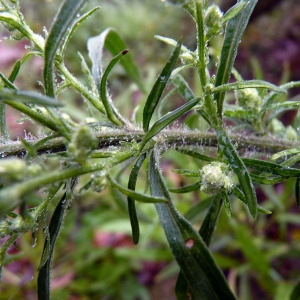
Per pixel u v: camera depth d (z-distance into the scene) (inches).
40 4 11.7
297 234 8.8
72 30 3.4
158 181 3.2
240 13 3.5
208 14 3.0
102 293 8.9
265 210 3.3
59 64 3.4
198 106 3.5
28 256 8.4
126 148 3.4
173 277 9.3
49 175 2.3
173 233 3.1
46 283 3.3
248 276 8.7
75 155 2.6
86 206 9.8
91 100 3.5
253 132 4.3
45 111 3.5
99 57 4.3
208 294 3.1
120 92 11.5
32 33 3.4
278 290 7.5
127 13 13.2
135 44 12.9
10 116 8.9
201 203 5.5
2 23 3.3
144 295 8.8
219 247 8.2
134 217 3.2
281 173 3.4
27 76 10.1
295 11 12.3
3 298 8.3
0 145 3.0
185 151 3.8
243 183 3.2
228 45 3.5
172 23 12.8
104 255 9.1
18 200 2.2
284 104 4.0
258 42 12.0
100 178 2.7
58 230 3.3
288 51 11.6
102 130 3.6
